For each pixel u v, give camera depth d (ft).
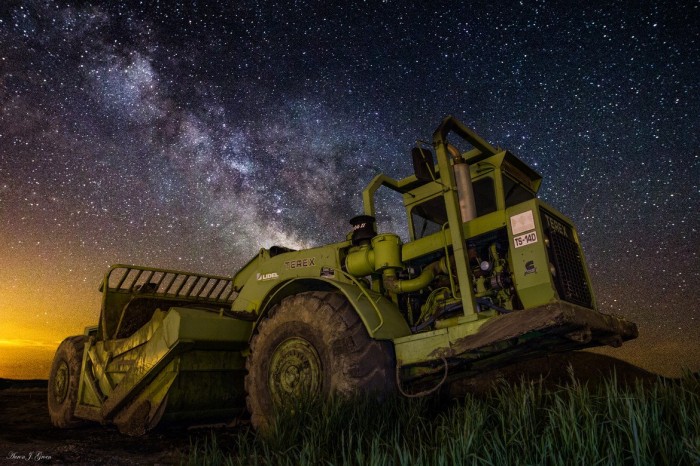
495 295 13.37
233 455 11.60
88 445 14.64
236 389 16.81
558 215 14.16
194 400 15.85
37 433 17.83
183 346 15.02
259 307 16.90
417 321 15.08
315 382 13.43
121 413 16.84
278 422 10.89
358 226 16.03
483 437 8.38
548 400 11.53
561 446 7.96
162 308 20.98
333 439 10.32
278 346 14.52
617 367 20.01
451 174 14.19
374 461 7.79
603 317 13.03
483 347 12.02
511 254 13.08
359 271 15.52
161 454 13.16
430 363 12.92
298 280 15.20
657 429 7.72
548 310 11.32
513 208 13.44
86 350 20.21
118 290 20.54
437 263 14.60
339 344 13.28
